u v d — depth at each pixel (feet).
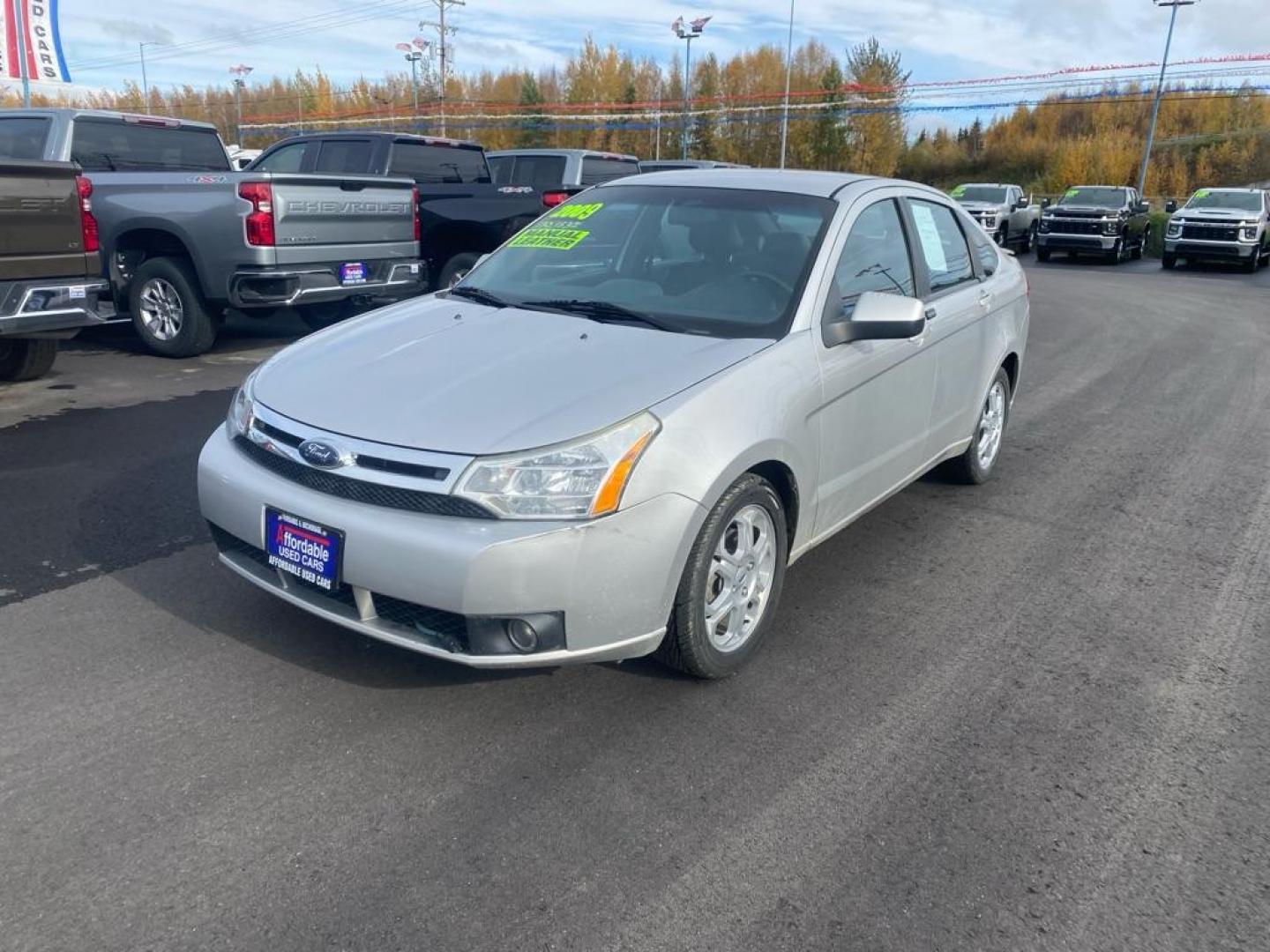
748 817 9.27
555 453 9.67
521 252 15.26
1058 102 201.05
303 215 27.02
